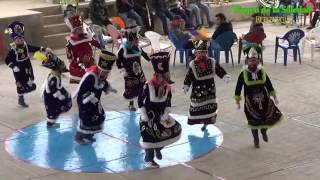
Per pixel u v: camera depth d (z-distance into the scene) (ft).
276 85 42.88
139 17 64.23
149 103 27.04
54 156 30.01
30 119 36.63
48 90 34.12
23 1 68.74
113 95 41.68
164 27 67.00
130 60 36.22
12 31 38.58
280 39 53.31
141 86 36.91
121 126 34.63
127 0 63.93
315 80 44.24
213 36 49.06
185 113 36.81
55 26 61.11
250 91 29.63
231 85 43.29
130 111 37.63
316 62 50.62
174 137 27.81
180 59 51.55
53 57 33.71
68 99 34.65
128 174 27.32
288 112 36.40
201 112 32.01
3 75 49.11
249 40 46.73
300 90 41.50
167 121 27.43
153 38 46.29
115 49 55.06
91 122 30.89
